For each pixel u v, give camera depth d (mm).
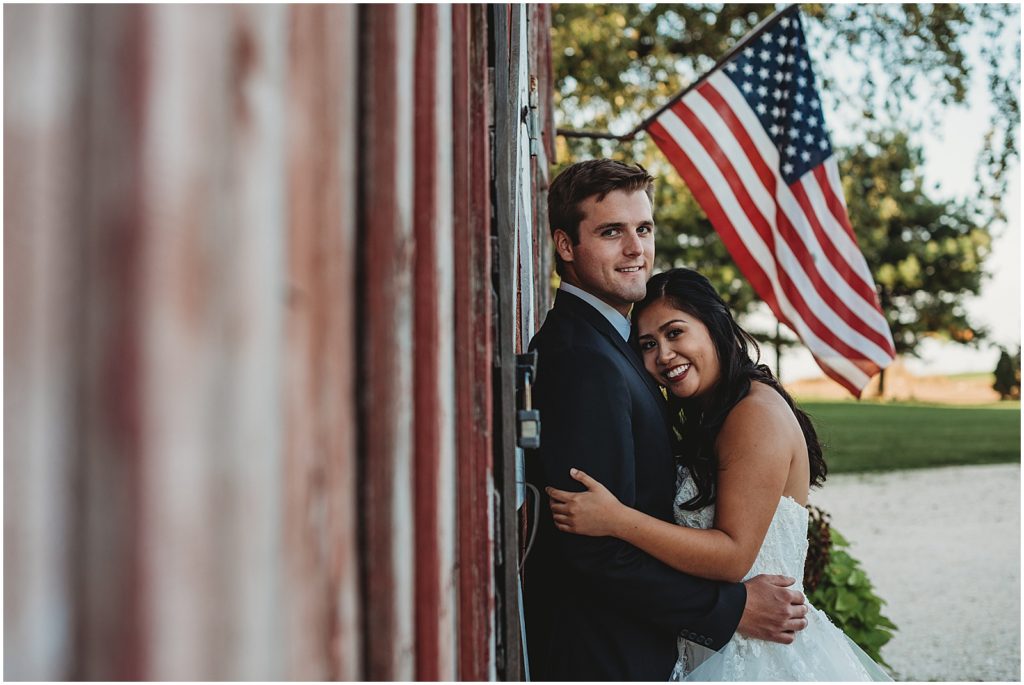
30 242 450
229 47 508
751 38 5082
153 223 443
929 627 7738
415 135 988
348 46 747
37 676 438
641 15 13836
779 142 5027
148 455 436
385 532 792
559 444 2178
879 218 14867
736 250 5004
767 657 2393
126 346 438
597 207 2449
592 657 2258
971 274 22344
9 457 445
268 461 538
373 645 773
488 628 1474
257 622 517
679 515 2479
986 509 12133
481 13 1481
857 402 24578
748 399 2479
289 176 586
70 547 441
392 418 821
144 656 434
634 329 2637
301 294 604
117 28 453
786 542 2479
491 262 1700
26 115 455
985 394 25516
